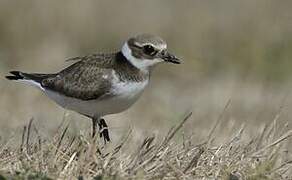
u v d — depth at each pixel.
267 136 11.14
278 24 22.70
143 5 24.86
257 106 17.12
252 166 10.20
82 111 10.94
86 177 9.62
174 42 23.38
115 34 24.20
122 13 24.59
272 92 18.91
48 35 23.38
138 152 10.09
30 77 11.40
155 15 24.53
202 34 23.27
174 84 21.00
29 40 23.06
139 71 10.66
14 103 16.53
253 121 15.02
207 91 19.66
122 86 10.55
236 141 10.93
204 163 10.26
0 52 22.36
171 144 10.70
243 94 18.81
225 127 13.08
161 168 9.88
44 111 16.31
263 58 22.16
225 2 24.22
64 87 10.82
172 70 21.91
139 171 9.52
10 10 23.45
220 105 17.56
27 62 21.70
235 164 10.20
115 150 10.49
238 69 22.05
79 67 10.85
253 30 22.89
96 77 10.58
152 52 10.66
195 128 13.69
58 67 21.50
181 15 24.12
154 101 17.75
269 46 22.44
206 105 17.67
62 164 9.96
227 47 22.86
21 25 23.28
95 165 9.87
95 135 10.20
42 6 23.78
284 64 21.91
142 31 24.16
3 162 10.03
